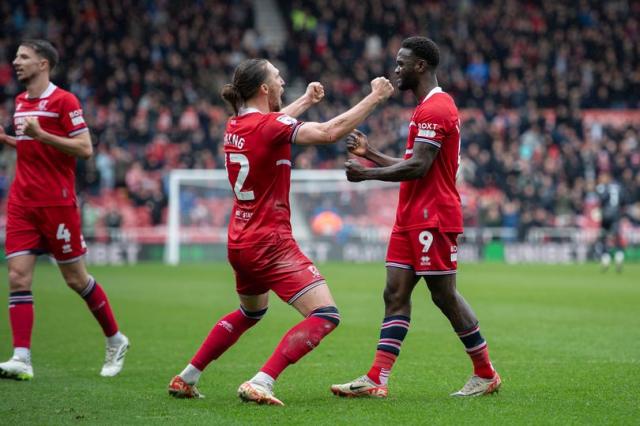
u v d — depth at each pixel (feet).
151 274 202.69
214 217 254.68
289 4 371.56
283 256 59.88
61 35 302.45
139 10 321.93
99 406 60.13
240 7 339.57
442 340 95.30
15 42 289.74
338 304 136.36
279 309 130.21
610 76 338.75
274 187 60.13
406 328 63.62
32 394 64.80
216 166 272.72
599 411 57.31
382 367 62.95
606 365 77.77
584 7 363.97
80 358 83.97
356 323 111.75
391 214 262.67
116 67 295.89
